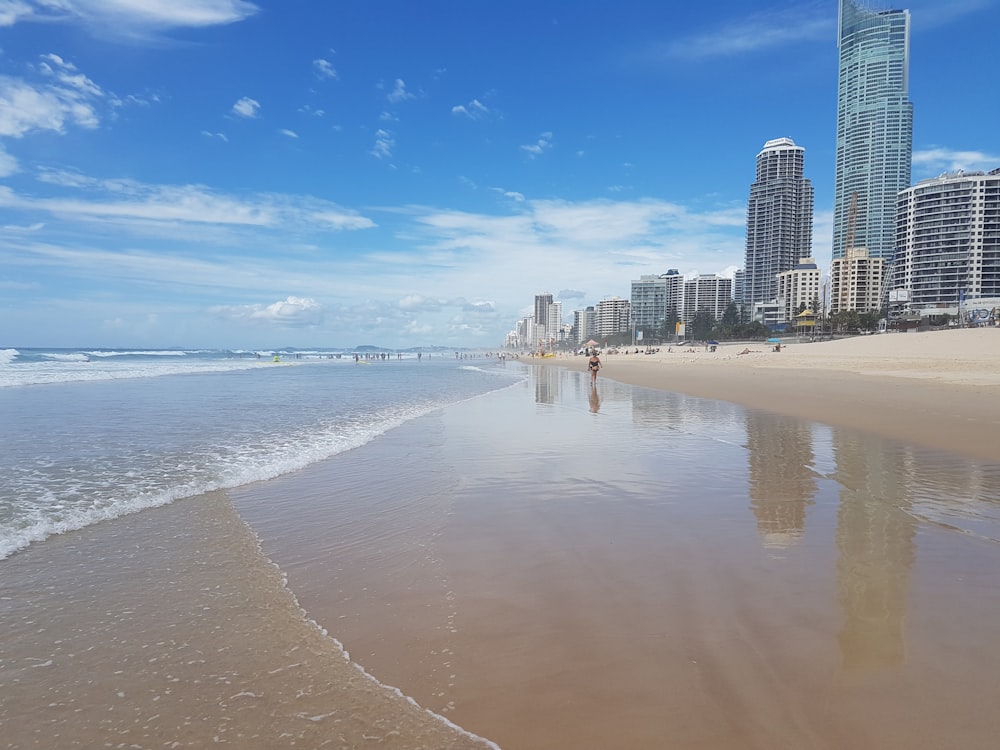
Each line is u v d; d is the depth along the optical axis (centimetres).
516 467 907
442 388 3105
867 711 274
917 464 876
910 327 9944
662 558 493
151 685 316
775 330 14462
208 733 274
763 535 551
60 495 744
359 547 544
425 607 408
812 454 970
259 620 394
